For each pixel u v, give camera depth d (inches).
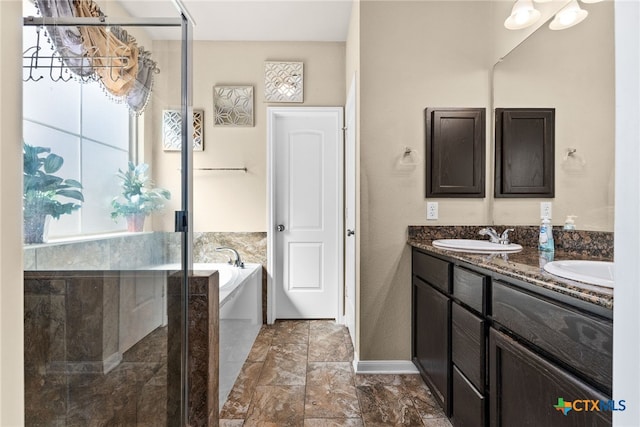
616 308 19.2
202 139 131.0
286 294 136.6
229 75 131.3
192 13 113.2
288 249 136.2
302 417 71.2
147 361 51.0
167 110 53.7
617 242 19.1
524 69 78.4
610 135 56.2
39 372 41.2
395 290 91.9
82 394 43.9
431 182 91.4
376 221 91.8
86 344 44.1
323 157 135.5
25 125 38.6
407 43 91.7
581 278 36.8
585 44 61.2
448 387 66.5
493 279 51.6
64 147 41.3
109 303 46.2
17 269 20.0
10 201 19.6
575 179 64.1
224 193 131.9
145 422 51.0
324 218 135.7
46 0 40.1
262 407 74.8
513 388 45.1
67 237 42.1
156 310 52.4
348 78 123.6
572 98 64.4
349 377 88.7
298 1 107.1
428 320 78.6
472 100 92.0
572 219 65.0
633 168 17.9
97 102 44.4
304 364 96.3
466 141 91.7
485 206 92.0
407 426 68.1
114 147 46.4
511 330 46.2
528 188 77.2
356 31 97.9
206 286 60.4
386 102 91.7
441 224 91.7
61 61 41.0
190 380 60.7
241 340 105.5
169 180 54.0
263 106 132.0
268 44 131.6
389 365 91.7
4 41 19.2
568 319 35.1
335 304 136.2
